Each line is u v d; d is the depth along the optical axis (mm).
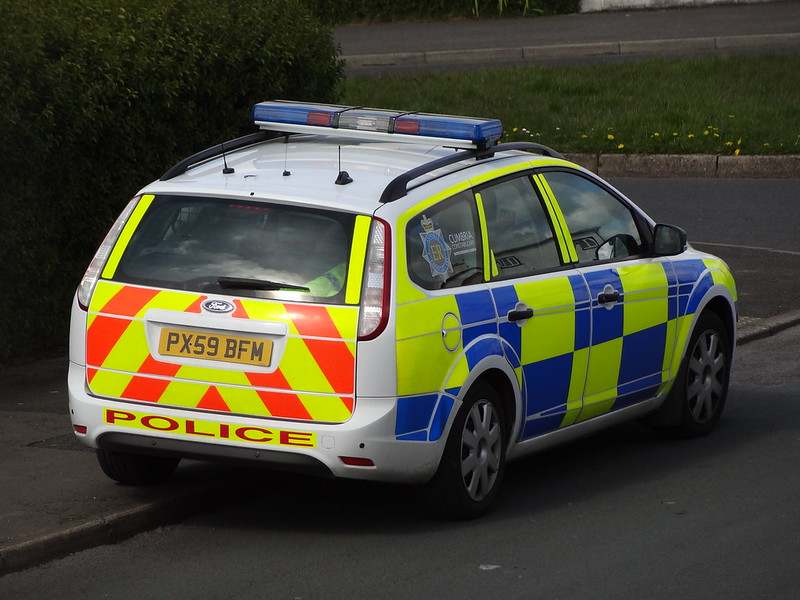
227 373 14898
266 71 25906
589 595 13750
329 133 17875
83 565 14602
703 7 66125
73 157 22844
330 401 14703
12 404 20422
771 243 33531
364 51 59219
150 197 15891
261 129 18375
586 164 42562
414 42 60906
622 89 48469
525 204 17359
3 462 17484
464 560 14797
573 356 17391
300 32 27266
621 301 18250
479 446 16031
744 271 30906
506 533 15742
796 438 20141
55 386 21516
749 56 53656
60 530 14930
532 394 16734
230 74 25297
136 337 15227
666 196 39031
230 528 15984
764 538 15562
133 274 15477
